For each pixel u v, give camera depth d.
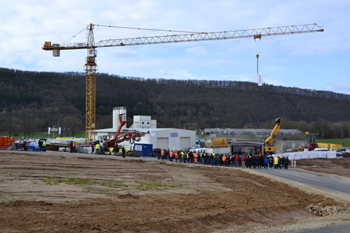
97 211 16.55
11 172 25.31
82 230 13.48
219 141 70.56
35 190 19.78
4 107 170.62
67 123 126.19
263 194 25.47
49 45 96.12
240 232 15.84
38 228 13.06
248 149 56.31
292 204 22.30
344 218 18.92
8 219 13.82
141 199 20.20
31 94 190.00
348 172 45.16
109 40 98.12
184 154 48.69
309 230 16.39
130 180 26.75
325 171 45.28
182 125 178.50
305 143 94.31
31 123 119.56
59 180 23.64
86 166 33.19
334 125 160.38
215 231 16.03
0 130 123.00
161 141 73.62
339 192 27.12
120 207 17.80
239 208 19.84
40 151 50.28
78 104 182.25
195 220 16.73
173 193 22.97
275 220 19.11
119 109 96.38
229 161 46.31
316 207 21.77
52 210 15.94
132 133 59.69
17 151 47.28
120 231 14.09
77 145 58.78
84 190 21.16
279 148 88.69
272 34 86.62
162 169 35.94
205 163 46.59
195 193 23.62
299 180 33.09
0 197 17.36
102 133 83.69
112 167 34.25
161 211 17.67
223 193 24.53
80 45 96.44
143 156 56.88
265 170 41.34
